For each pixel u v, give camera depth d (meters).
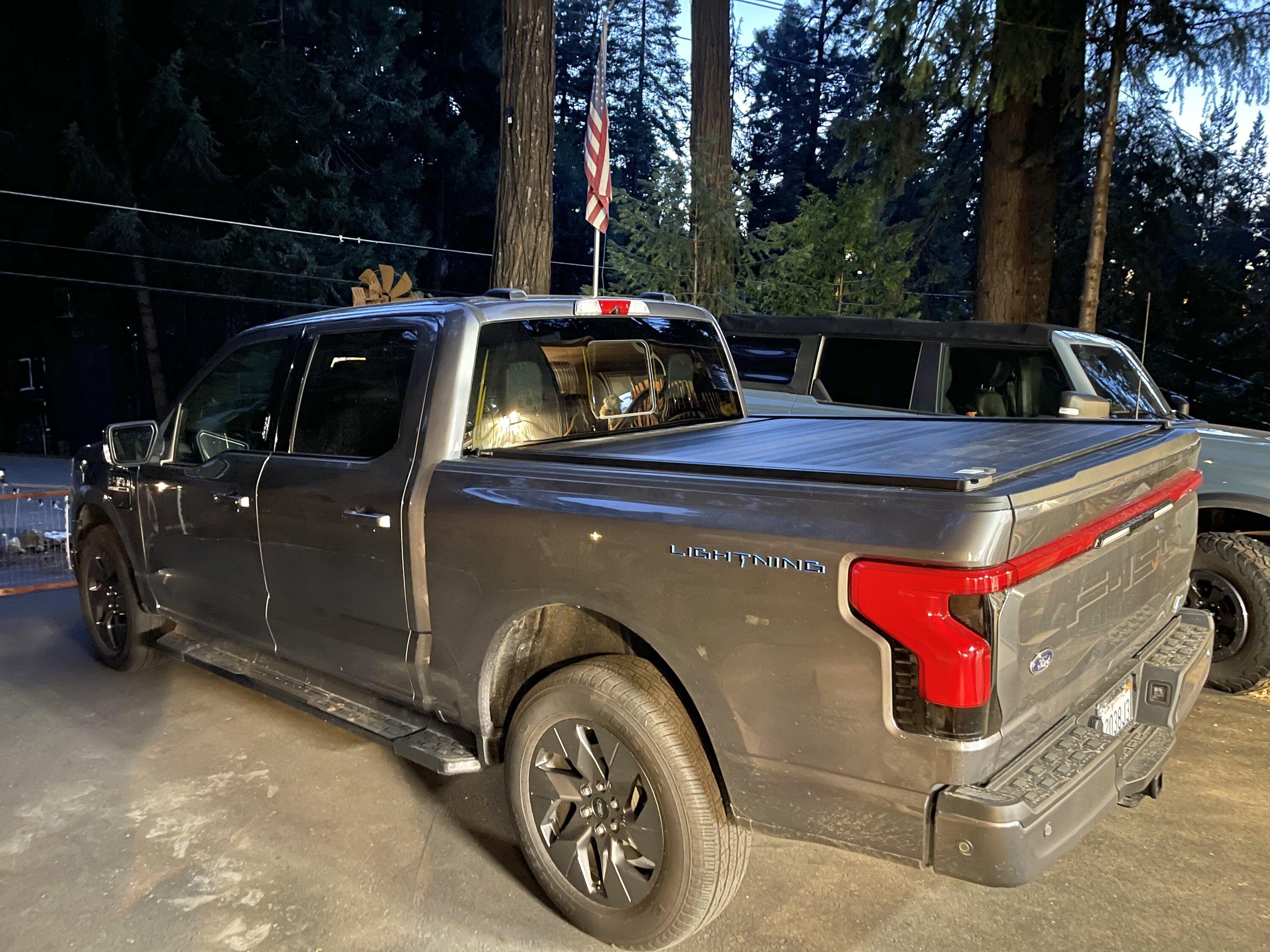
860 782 2.35
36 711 4.89
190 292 29.91
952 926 3.03
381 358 3.59
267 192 30.20
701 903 2.66
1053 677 2.44
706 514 2.55
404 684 3.53
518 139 12.89
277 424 3.98
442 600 3.25
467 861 3.44
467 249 40.84
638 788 2.77
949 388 6.89
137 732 4.61
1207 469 5.12
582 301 3.81
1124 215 18.27
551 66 12.98
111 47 27.31
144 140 29.03
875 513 2.28
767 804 2.53
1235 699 4.93
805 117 52.50
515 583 2.98
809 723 2.39
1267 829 3.61
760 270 14.20
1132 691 2.97
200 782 4.08
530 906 3.16
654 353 4.09
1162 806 3.80
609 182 7.55
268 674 4.21
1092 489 2.49
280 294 30.64
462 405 3.32
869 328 7.32
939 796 2.24
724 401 4.47
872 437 3.54
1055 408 6.42
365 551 3.48
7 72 27.02
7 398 31.33
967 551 2.13
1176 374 20.78
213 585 4.34
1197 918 3.05
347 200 32.03
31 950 2.95
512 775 3.09
